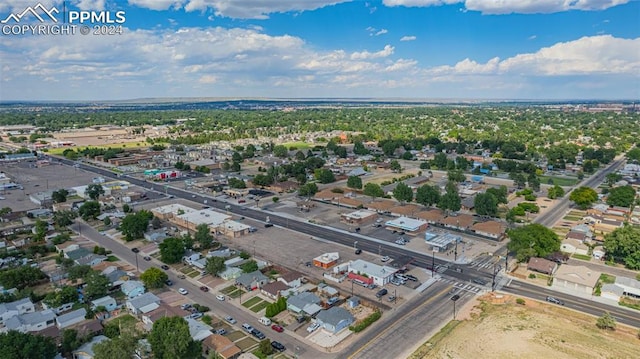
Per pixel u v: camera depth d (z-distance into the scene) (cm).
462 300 10375
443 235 14438
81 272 11119
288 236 15100
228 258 12900
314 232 15525
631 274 11744
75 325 9144
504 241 14500
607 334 8750
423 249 13775
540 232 12619
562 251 13488
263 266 12256
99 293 10400
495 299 10375
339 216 17525
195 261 12388
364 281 11181
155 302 9919
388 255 13262
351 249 13800
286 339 8738
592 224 15950
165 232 15200
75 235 15275
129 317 9644
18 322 8931
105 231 15750
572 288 10888
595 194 18312
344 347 8431
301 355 8175
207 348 8219
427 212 17100
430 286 11144
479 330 8862
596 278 10875
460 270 12125
